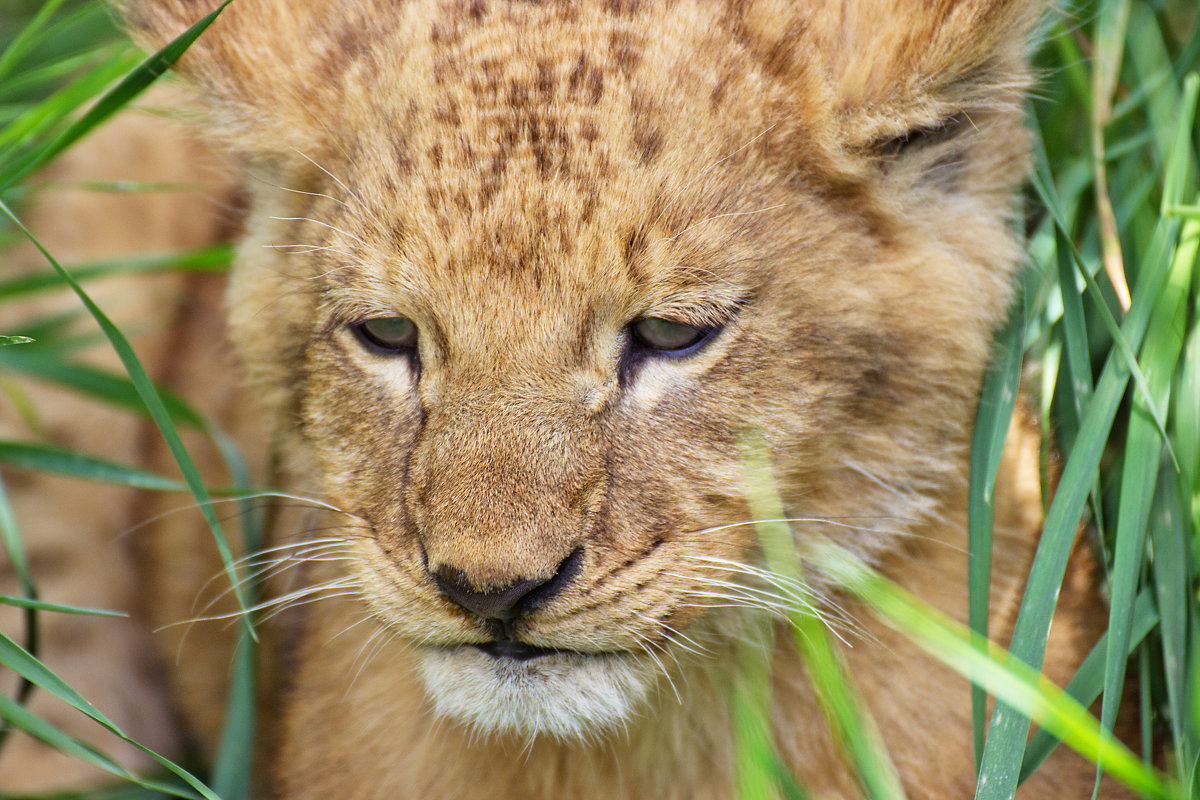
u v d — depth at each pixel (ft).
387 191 15.12
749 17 15.76
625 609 14.98
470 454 14.51
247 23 17.35
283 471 19.34
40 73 22.24
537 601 14.70
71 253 25.43
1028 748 14.67
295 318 17.02
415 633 15.55
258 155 17.43
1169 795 12.84
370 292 15.39
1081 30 19.79
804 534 16.17
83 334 23.13
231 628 22.33
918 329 15.98
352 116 16.15
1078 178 18.45
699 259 14.76
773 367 15.31
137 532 24.39
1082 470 15.40
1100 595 17.85
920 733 16.85
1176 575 15.84
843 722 14.46
